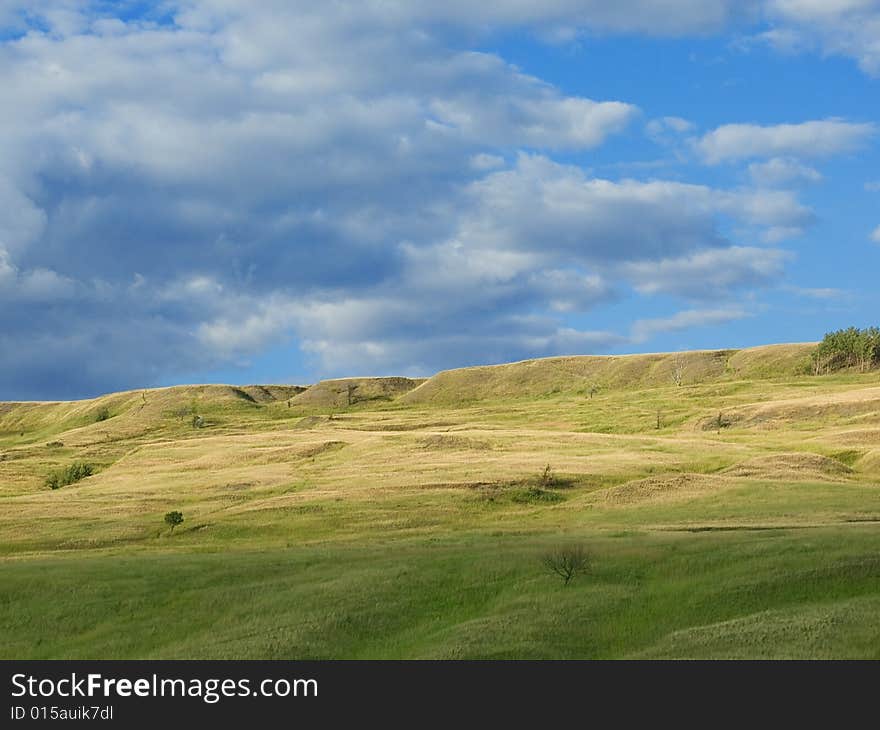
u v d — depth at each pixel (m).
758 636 41.09
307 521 82.56
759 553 50.66
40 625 48.97
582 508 84.62
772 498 81.50
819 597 45.16
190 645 45.12
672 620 44.47
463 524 79.31
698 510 77.94
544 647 42.12
